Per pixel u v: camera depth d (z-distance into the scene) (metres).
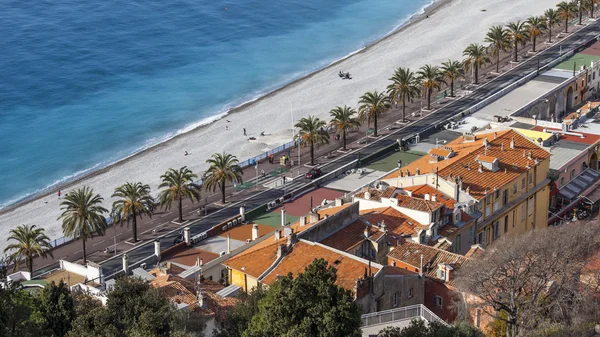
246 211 163.62
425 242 116.44
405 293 96.00
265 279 100.12
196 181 194.50
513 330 82.50
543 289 86.12
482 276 88.00
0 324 66.25
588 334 81.25
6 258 149.62
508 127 175.75
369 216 120.12
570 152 163.62
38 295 77.94
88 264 124.56
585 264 89.44
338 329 68.88
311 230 108.38
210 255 143.25
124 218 159.75
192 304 86.00
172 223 169.38
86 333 70.94
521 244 90.31
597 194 157.88
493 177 137.12
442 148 151.00
